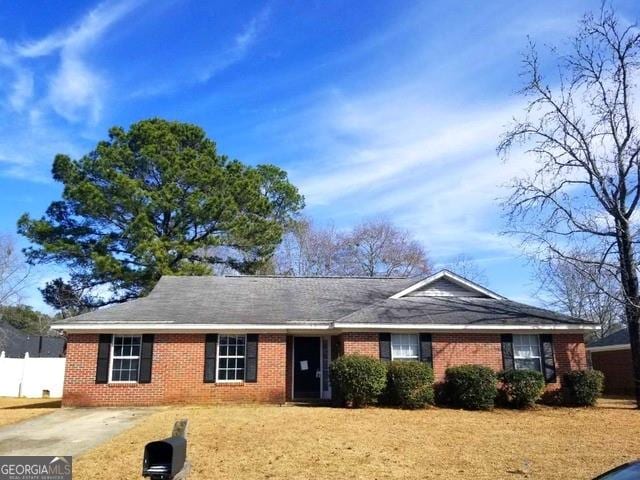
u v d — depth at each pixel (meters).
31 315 50.78
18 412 18.06
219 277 25.62
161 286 24.22
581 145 22.12
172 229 33.00
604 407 20.28
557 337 21.98
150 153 32.50
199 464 10.19
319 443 12.10
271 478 9.27
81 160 32.88
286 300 23.39
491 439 13.03
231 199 33.81
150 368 20.08
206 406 19.38
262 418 15.70
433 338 21.27
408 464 10.33
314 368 22.39
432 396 19.12
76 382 19.69
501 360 21.39
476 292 24.14
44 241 32.28
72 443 12.34
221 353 20.80
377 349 20.86
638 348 20.59
